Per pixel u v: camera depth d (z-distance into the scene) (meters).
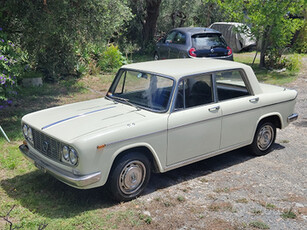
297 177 5.52
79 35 9.82
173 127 4.87
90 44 10.54
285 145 6.94
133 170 4.65
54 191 4.96
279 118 6.40
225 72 5.59
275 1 13.43
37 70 12.16
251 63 16.62
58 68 12.48
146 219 4.21
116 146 4.38
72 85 11.90
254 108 5.88
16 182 5.21
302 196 4.92
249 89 5.93
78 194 4.89
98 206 4.57
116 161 4.52
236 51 21.94
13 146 6.50
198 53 12.62
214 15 25.31
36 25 8.42
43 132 4.59
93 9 9.23
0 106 7.51
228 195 4.91
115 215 4.33
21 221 4.16
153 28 21.16
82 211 4.44
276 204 4.69
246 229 4.10
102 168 4.32
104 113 4.98
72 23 9.11
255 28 14.22
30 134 4.97
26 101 9.70
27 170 5.62
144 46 20.81
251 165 5.98
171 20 24.33
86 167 4.20
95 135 4.25
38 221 4.13
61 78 12.57
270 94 6.18
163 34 24.27
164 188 5.12
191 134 5.11
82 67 12.88
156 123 4.71
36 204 4.56
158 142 4.77
